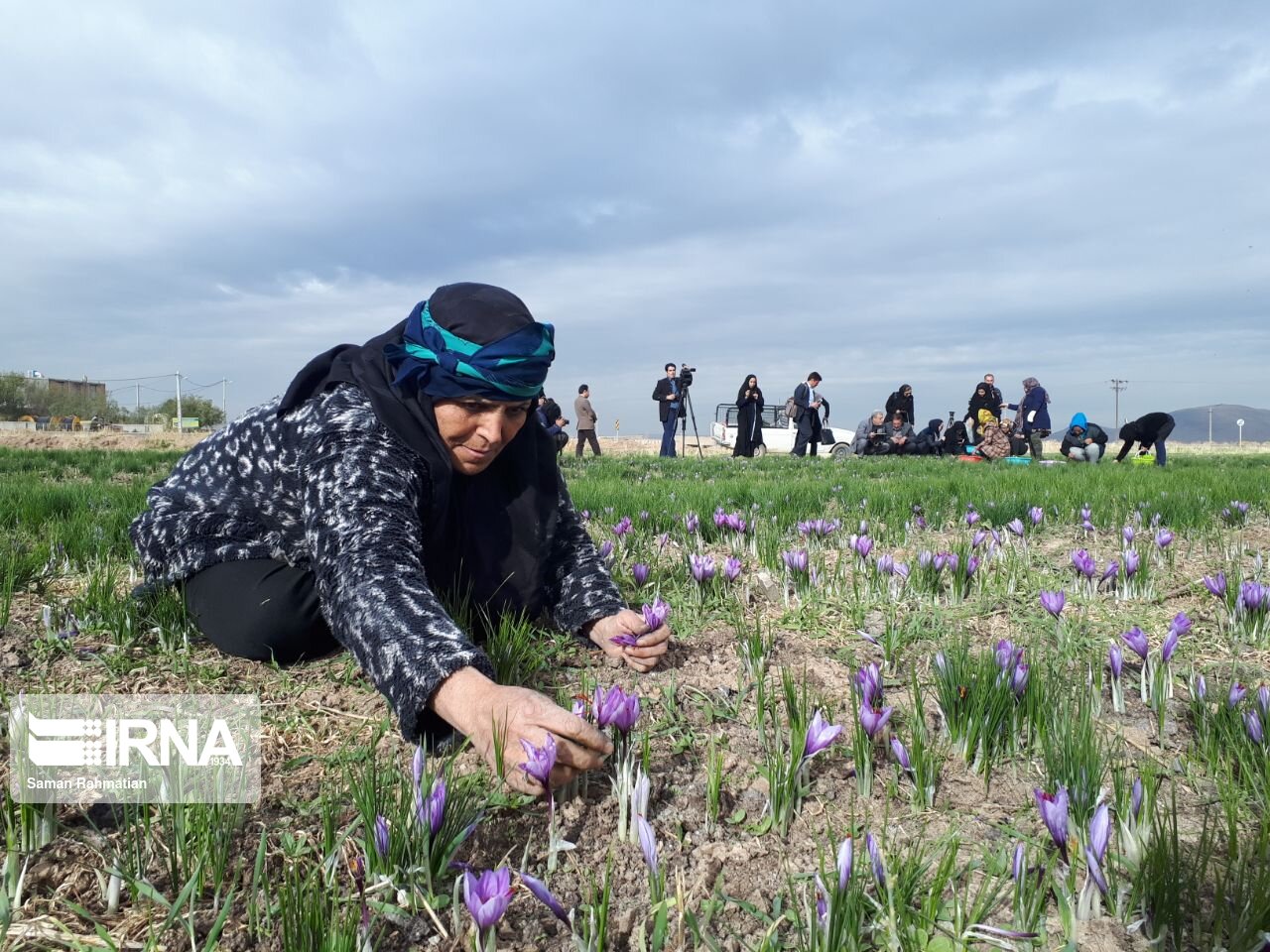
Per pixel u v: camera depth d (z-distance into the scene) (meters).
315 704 2.68
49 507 6.39
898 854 1.86
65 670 2.91
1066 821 1.67
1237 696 2.38
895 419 25.55
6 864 1.72
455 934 1.62
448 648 1.95
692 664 3.14
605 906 1.53
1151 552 5.24
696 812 2.10
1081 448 21.48
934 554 4.18
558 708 1.87
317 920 1.49
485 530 2.88
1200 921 1.62
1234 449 47.28
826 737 2.02
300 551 2.80
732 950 1.62
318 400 2.54
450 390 2.31
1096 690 2.74
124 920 1.64
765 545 5.02
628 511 6.76
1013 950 1.61
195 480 2.90
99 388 119.69
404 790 1.84
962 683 2.44
